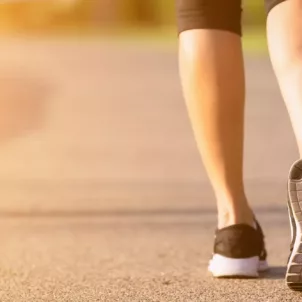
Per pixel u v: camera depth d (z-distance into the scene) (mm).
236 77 5680
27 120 19625
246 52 47438
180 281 5816
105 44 64000
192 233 7973
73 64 42000
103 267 6422
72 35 82875
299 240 4926
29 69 38594
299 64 5078
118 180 11664
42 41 68875
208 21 5664
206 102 5672
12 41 68625
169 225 8430
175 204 9711
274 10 5188
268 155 14016
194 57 5660
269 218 8688
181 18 5750
